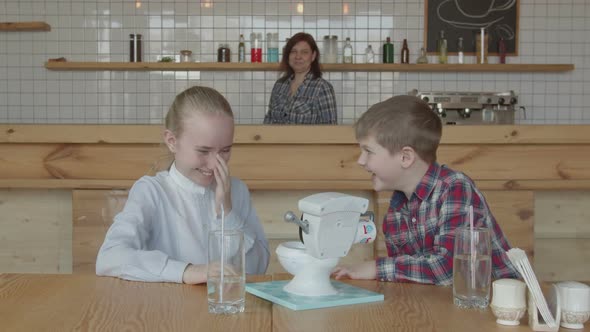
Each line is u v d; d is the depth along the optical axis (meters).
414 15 4.90
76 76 4.85
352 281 1.36
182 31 4.88
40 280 1.33
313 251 1.16
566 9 4.92
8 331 0.97
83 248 2.82
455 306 1.13
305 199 1.17
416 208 1.51
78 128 2.80
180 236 1.63
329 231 1.16
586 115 4.96
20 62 4.84
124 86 4.87
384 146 1.45
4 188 2.89
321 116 4.21
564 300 1.00
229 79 4.89
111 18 4.85
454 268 1.14
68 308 1.11
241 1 4.88
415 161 1.47
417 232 1.52
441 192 1.47
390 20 4.90
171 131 1.52
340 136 2.82
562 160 2.88
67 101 4.86
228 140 1.50
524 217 2.85
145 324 1.01
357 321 1.03
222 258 1.08
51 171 2.85
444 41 4.80
